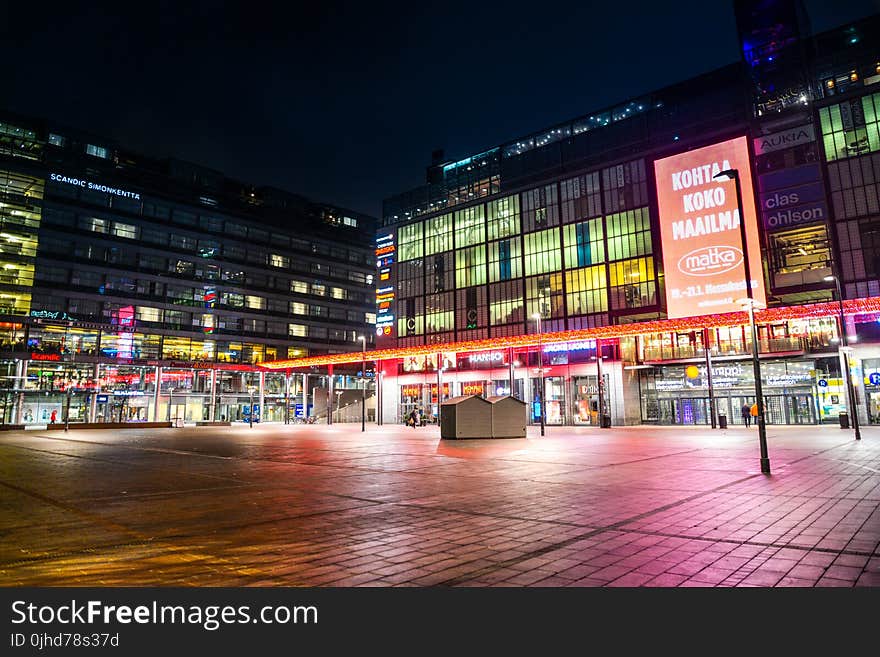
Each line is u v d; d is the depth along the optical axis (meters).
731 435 32.50
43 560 6.68
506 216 66.88
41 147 67.25
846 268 44.19
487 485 13.07
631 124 58.06
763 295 47.47
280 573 6.09
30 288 64.38
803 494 10.81
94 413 67.62
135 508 10.36
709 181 51.22
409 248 76.38
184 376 76.69
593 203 59.66
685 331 47.88
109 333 70.25
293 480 14.52
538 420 58.16
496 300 66.12
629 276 56.06
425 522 8.83
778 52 49.31
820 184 46.00
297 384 89.12
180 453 24.00
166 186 78.44
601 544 7.18
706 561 6.29
